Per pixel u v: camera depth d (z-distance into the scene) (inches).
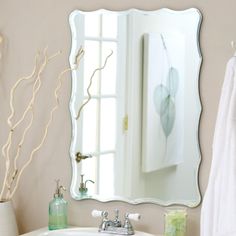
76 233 105.5
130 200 108.2
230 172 90.6
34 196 117.7
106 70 110.1
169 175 104.9
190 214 103.6
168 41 104.5
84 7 111.9
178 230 99.6
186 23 103.0
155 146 106.0
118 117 109.2
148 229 107.0
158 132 105.9
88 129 111.9
